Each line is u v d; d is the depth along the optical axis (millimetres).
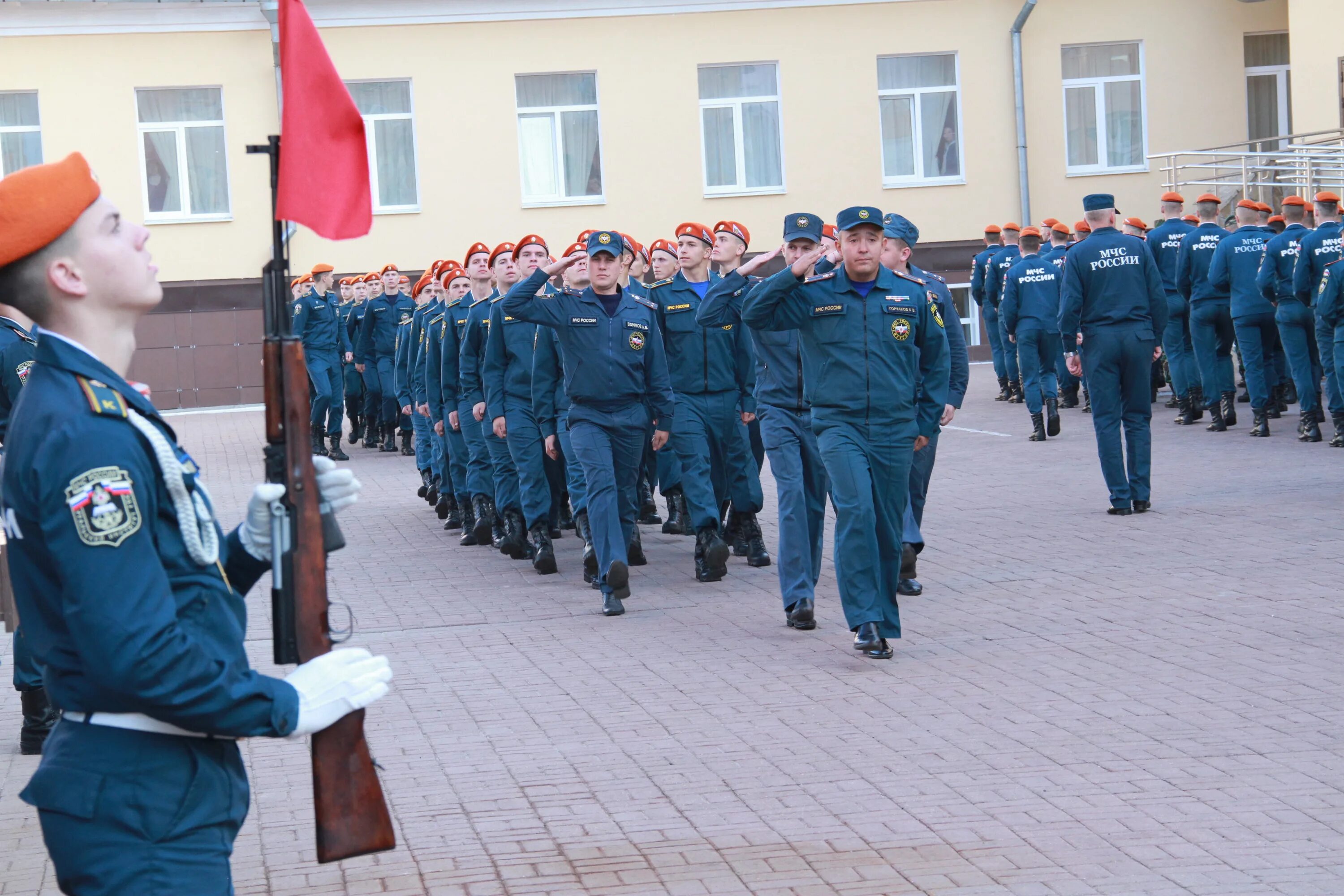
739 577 9891
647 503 12609
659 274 11039
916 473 8867
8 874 4766
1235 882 4328
